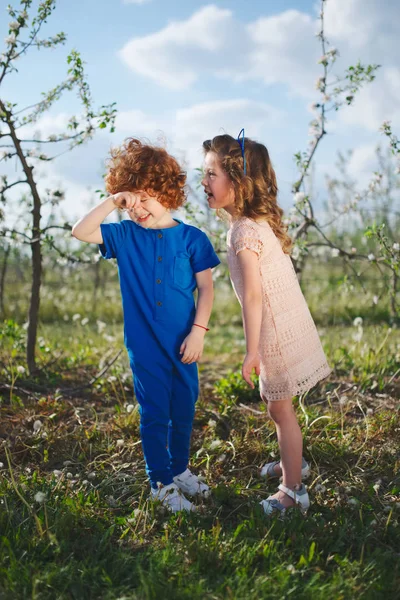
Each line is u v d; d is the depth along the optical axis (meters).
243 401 4.19
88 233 2.61
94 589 2.11
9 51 4.06
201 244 2.77
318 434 3.45
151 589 2.02
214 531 2.43
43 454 3.36
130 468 3.20
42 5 4.04
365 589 2.06
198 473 3.13
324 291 8.96
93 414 3.99
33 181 4.46
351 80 4.40
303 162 4.58
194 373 2.78
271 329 2.64
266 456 3.27
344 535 2.42
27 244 4.66
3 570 2.14
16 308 9.36
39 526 2.37
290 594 2.05
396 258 4.41
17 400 4.08
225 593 2.05
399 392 4.23
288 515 2.57
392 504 2.69
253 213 2.62
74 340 6.70
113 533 2.52
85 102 4.28
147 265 2.70
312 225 4.65
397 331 6.63
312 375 2.72
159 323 2.68
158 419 2.70
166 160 2.70
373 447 3.29
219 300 10.37
